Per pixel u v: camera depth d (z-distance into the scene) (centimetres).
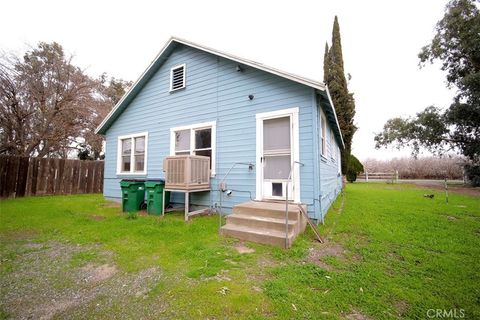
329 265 321
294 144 559
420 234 454
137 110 935
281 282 263
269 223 434
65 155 1767
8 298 243
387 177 2362
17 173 1008
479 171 1567
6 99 1171
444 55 1573
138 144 936
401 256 348
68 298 243
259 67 586
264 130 616
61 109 1327
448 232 464
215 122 702
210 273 287
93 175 1270
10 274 298
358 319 205
